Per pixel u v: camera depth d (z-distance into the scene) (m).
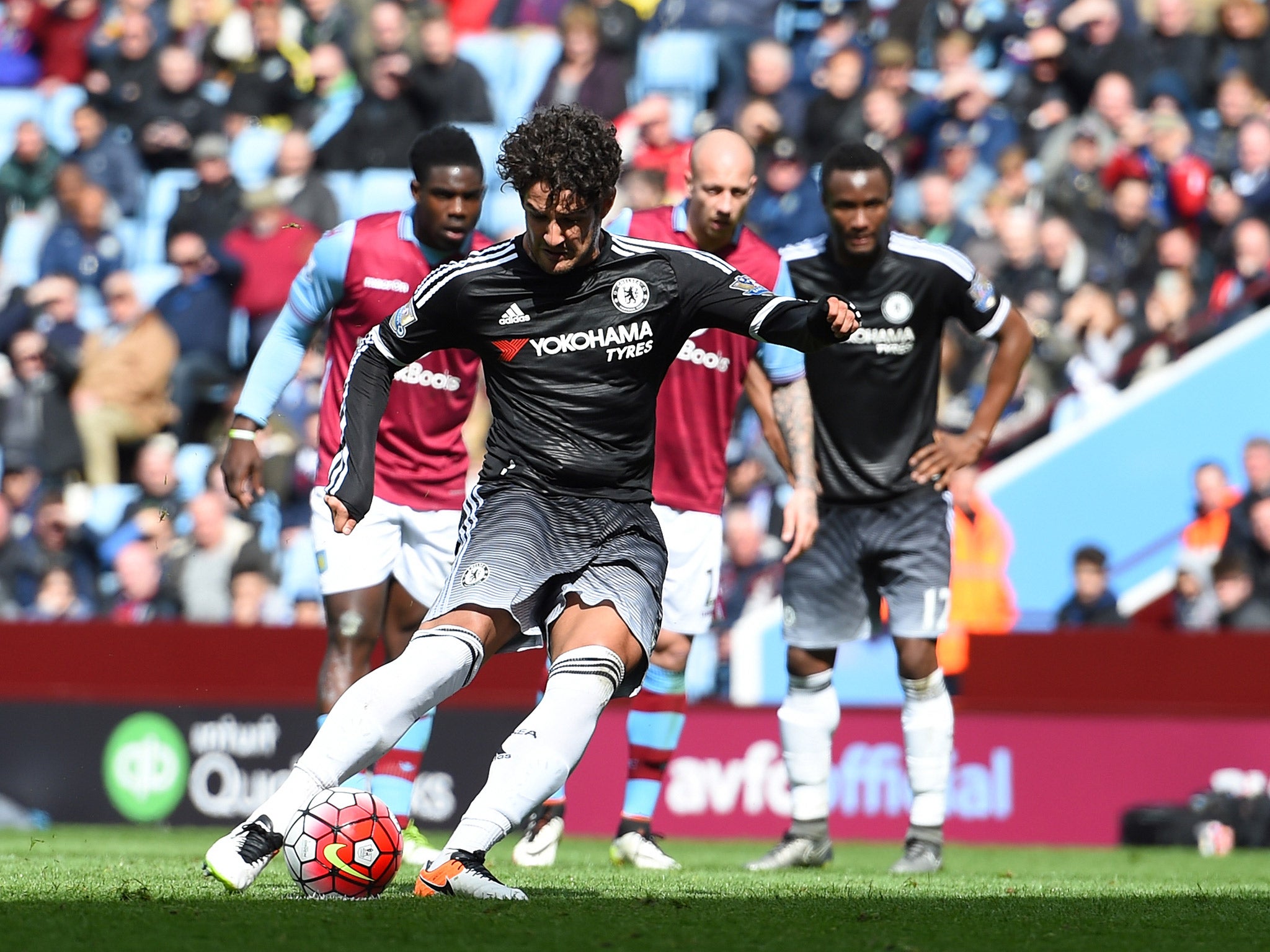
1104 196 41.12
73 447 42.12
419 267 20.45
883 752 31.17
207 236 44.75
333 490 14.45
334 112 49.44
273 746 32.31
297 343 20.91
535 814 21.38
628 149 45.97
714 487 22.03
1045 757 31.52
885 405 21.80
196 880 16.19
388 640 21.67
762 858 22.31
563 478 14.42
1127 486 36.56
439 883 13.68
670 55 49.25
